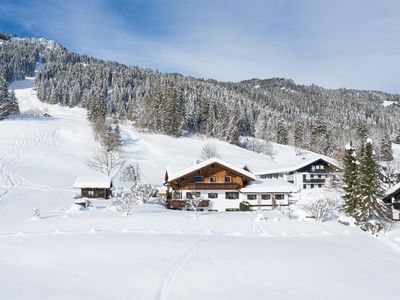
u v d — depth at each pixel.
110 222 34.72
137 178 78.44
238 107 162.00
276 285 18.14
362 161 44.59
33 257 22.02
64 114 175.75
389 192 52.97
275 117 183.25
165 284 17.56
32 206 46.91
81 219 35.81
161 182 79.44
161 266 20.61
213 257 23.06
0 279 17.66
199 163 55.25
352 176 47.06
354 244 30.31
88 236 28.56
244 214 45.00
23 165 80.62
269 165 101.75
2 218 37.91
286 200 56.72
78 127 122.44
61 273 18.91
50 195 57.47
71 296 15.50
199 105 150.50
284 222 39.41
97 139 110.12
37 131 111.00
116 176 81.69
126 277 18.45
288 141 155.50
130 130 126.94
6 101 132.75
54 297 15.31
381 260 24.67
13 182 66.50
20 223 34.44
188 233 31.58
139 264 20.88
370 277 20.30
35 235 28.89
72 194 59.84
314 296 16.80
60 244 25.34
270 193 56.41
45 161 86.69
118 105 187.62
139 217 37.28
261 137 155.25
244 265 21.48
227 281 18.41
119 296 15.71
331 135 152.62
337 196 65.81
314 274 20.33
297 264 22.22
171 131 128.12
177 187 55.44
